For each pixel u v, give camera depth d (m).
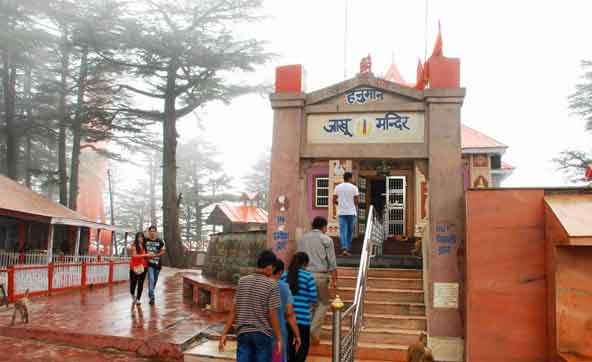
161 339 9.36
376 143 10.09
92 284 18.28
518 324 8.29
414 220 19.56
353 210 12.48
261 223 50.69
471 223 8.63
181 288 19.05
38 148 56.38
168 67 37.47
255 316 6.09
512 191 8.59
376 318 9.84
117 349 9.42
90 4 36.78
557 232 7.69
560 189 8.45
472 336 8.39
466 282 8.68
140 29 36.69
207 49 37.41
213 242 19.66
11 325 10.55
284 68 10.51
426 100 9.88
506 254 8.47
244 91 39.59
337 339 6.82
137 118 39.78
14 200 23.58
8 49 38.31
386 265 12.36
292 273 7.55
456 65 9.89
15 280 14.10
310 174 21.09
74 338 9.77
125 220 75.62
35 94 42.72
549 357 8.05
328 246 9.03
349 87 10.28
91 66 40.84
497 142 20.58
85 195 72.62
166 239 35.84
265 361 6.01
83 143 69.25
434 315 9.36
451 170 9.65
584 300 7.57
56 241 31.36
